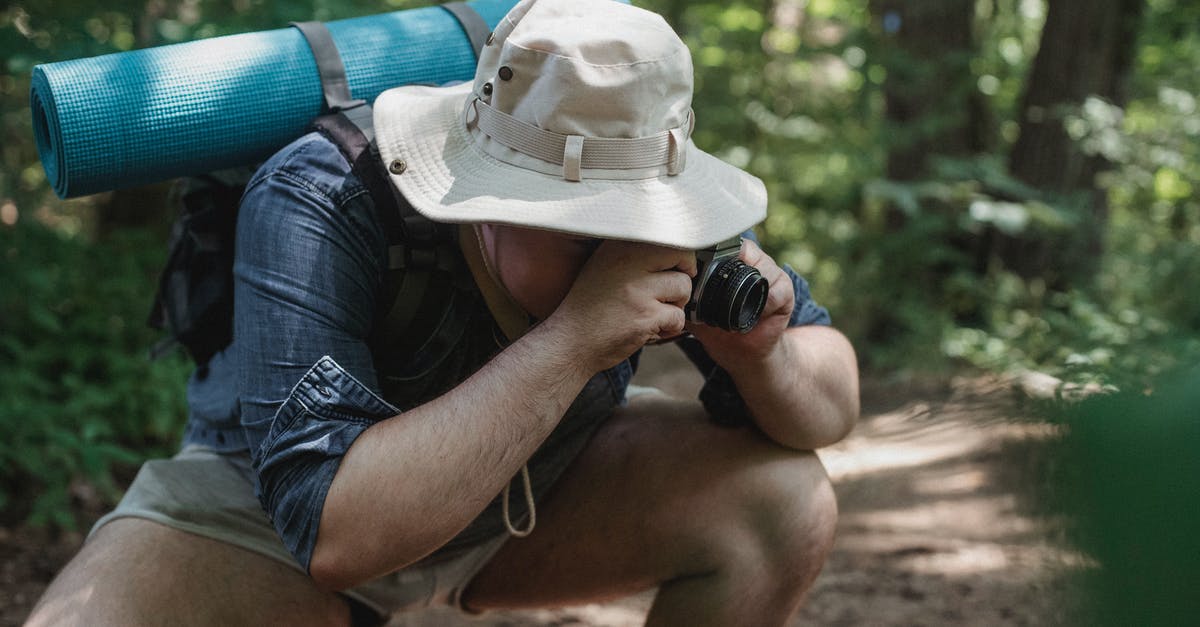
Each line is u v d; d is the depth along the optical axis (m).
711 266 1.56
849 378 1.90
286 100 1.83
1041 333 5.60
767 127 8.23
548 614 2.89
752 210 1.61
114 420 3.95
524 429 1.49
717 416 1.91
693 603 1.83
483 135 1.55
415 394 1.73
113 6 3.70
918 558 3.21
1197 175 7.46
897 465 4.05
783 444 1.86
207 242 1.83
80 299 4.20
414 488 1.47
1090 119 6.73
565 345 1.49
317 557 1.51
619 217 1.44
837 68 8.96
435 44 1.99
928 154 7.40
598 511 1.89
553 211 1.43
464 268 1.67
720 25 8.77
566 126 1.47
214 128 1.77
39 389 3.70
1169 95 7.59
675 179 1.54
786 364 1.76
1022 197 6.62
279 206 1.60
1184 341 0.93
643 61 1.48
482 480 1.49
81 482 3.56
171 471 1.80
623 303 1.49
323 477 1.49
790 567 1.83
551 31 1.49
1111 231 7.86
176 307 1.88
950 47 7.36
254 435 1.58
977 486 3.68
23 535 3.21
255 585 1.69
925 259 6.83
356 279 1.59
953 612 2.81
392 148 1.58
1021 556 3.09
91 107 1.71
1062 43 6.97
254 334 1.58
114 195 5.47
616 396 1.96
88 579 1.60
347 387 1.52
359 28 1.96
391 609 1.88
